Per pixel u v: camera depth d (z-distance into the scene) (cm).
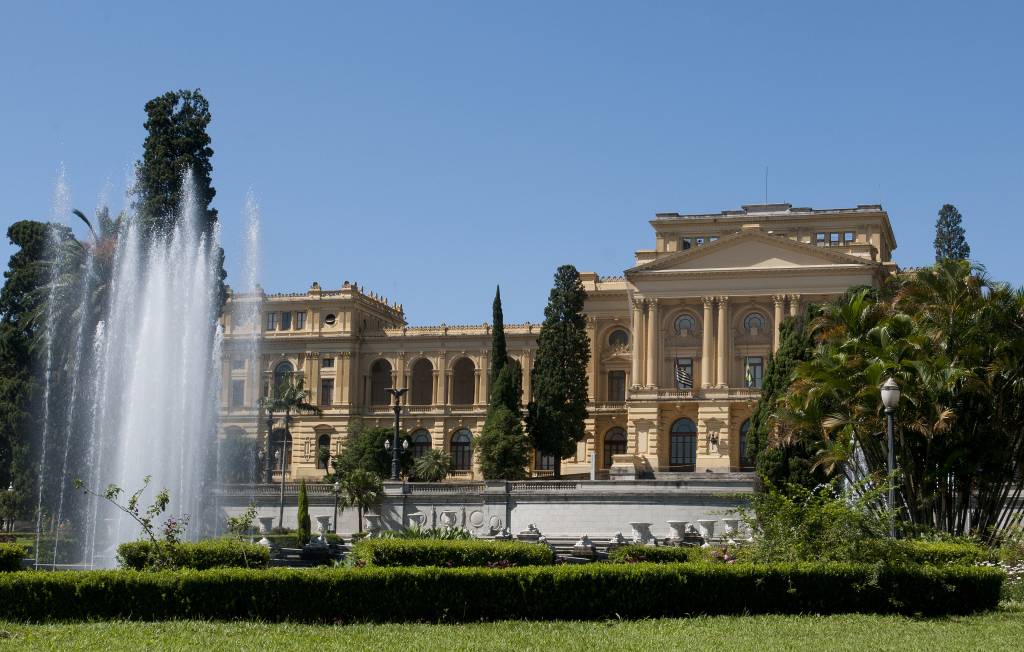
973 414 5003
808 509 3397
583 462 12338
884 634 2892
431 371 13938
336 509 8719
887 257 12962
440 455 11138
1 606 2928
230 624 2884
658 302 11656
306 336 13450
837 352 5347
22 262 8094
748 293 11431
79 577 2956
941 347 5084
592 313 12719
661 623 3000
